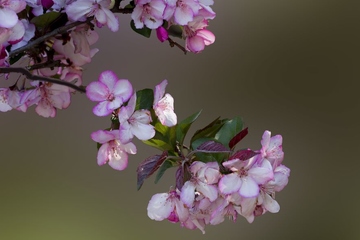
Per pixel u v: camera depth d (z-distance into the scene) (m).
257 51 3.19
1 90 1.57
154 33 2.81
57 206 2.80
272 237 3.08
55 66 1.54
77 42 1.52
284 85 3.24
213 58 3.05
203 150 1.46
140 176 1.47
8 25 1.42
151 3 1.50
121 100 1.48
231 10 3.17
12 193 2.77
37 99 1.57
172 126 1.51
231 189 1.44
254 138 3.17
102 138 1.51
